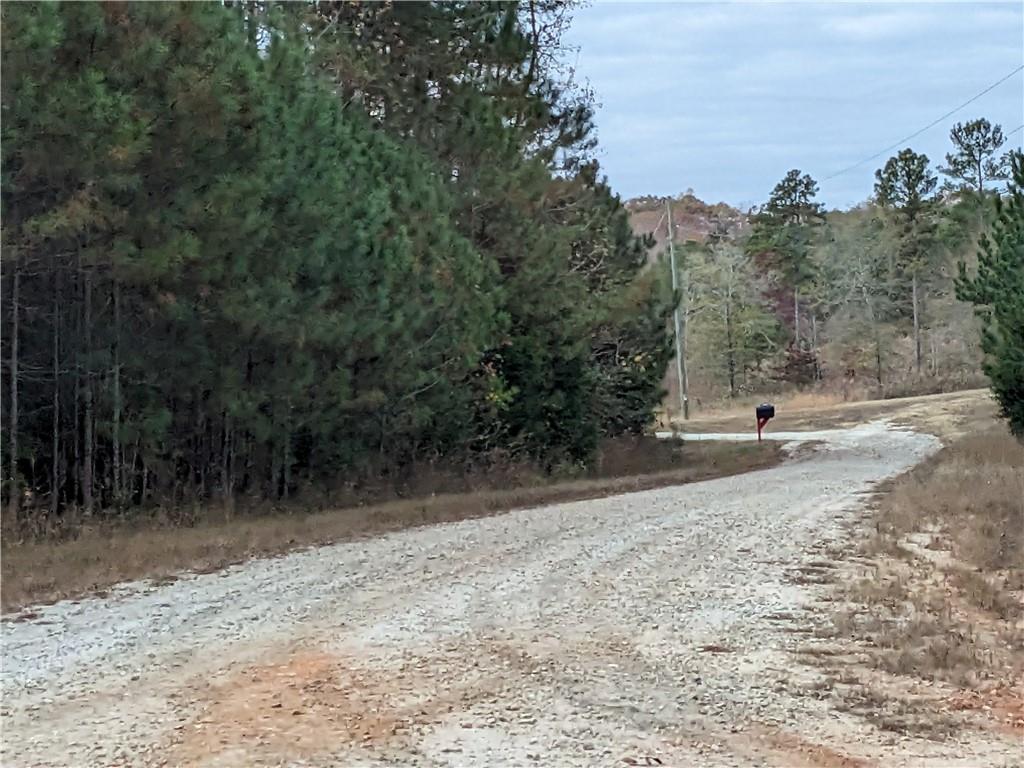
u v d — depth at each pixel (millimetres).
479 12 28906
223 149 15938
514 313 27891
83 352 17000
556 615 10672
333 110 20266
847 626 10062
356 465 23312
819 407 62344
